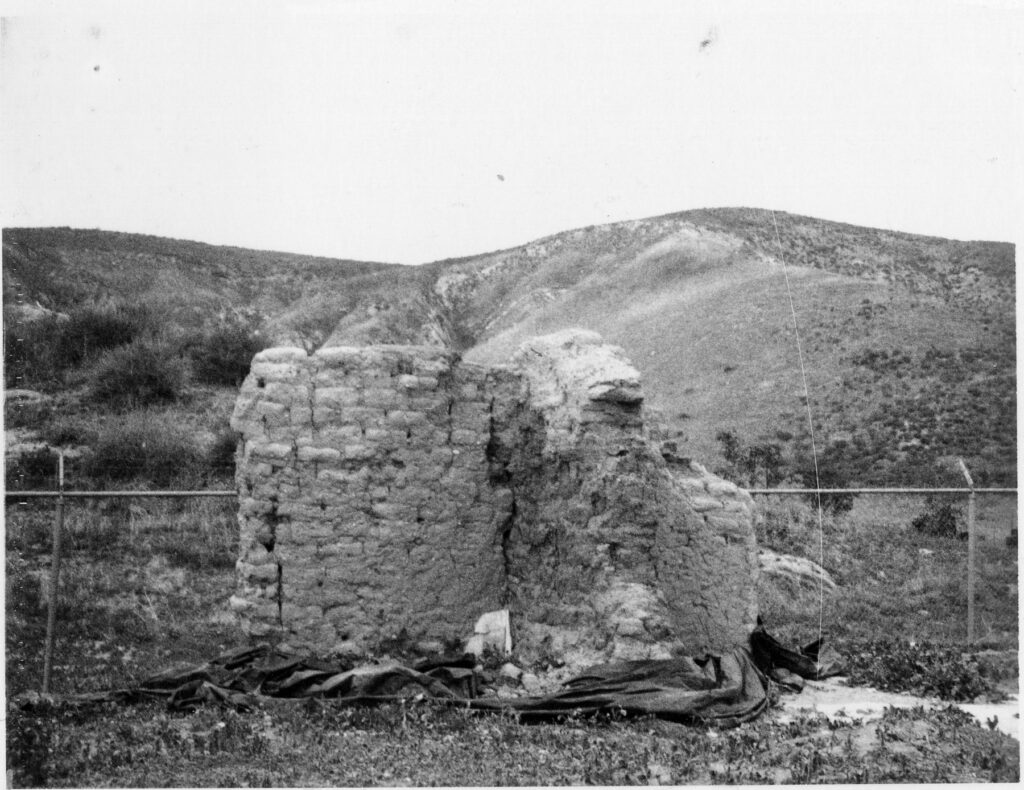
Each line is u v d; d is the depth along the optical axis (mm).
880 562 23688
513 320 87438
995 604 20484
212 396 38125
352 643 11680
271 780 8672
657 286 84188
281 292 76562
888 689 12438
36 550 18922
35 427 31328
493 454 12648
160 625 15828
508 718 10328
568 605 11984
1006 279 68688
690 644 12305
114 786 8594
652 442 12539
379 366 12055
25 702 10594
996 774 9312
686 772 9086
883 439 44938
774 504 27234
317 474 11805
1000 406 46875
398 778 8789
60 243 61312
